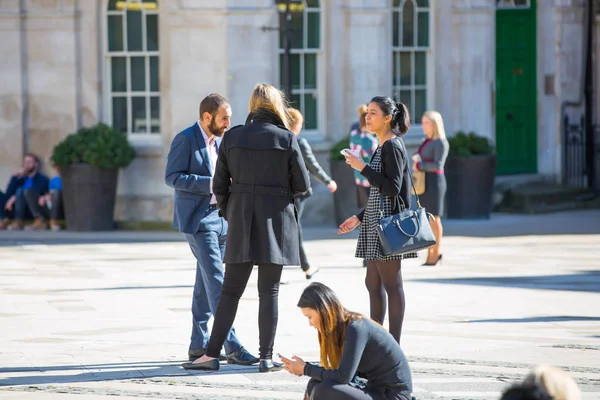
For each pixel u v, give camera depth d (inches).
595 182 1888.5
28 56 1518.2
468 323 829.2
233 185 658.2
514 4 1807.3
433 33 1653.5
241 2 1466.5
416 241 668.7
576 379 644.7
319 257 1236.5
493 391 617.3
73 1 1507.1
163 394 610.2
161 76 1501.0
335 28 1556.3
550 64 1824.6
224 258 661.3
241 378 651.5
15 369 668.7
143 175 1502.2
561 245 1343.5
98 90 1518.2
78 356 708.0
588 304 919.7
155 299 941.2
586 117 1894.7
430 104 1659.7
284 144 653.3
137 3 1513.3
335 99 1563.7
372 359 510.9
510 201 1727.4
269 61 1488.7
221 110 695.7
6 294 964.0
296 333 789.9
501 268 1142.3
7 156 1526.8
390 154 673.6
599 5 1883.6
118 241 1385.3
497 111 1792.6
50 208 1494.8
